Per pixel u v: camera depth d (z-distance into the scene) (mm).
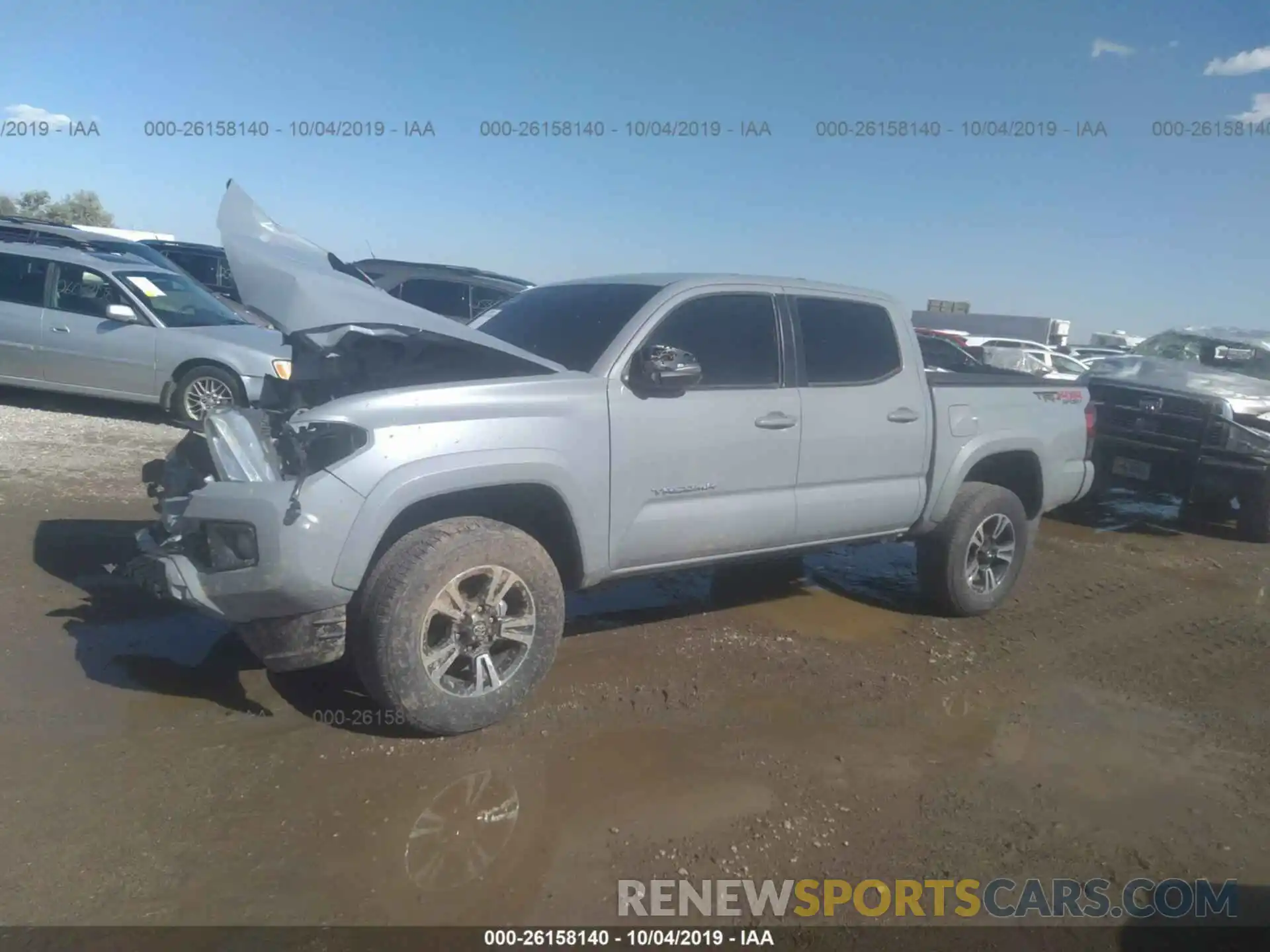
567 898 3104
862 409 5297
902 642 5641
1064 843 3646
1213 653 5895
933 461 5684
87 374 9992
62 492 7152
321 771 3719
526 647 4117
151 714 4055
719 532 4777
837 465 5223
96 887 2986
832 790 3900
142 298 10094
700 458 4652
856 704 4723
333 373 4629
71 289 10117
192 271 17422
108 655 4551
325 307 4223
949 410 5754
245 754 3793
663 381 4379
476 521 4055
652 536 4551
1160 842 3695
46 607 5020
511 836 3404
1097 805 3951
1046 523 9469
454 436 3902
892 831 3645
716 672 4965
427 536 3906
